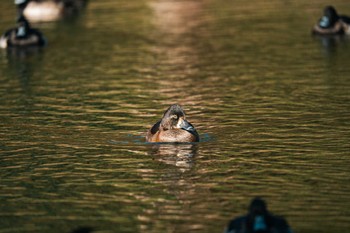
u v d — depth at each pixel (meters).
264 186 17.05
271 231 13.02
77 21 43.50
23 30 37.34
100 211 15.84
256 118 22.86
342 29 37.38
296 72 29.38
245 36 37.16
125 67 31.41
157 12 45.19
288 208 15.75
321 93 25.80
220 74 29.52
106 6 48.31
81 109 24.58
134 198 16.52
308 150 19.56
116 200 16.44
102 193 16.89
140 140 20.83
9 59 34.50
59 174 18.23
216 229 14.73
